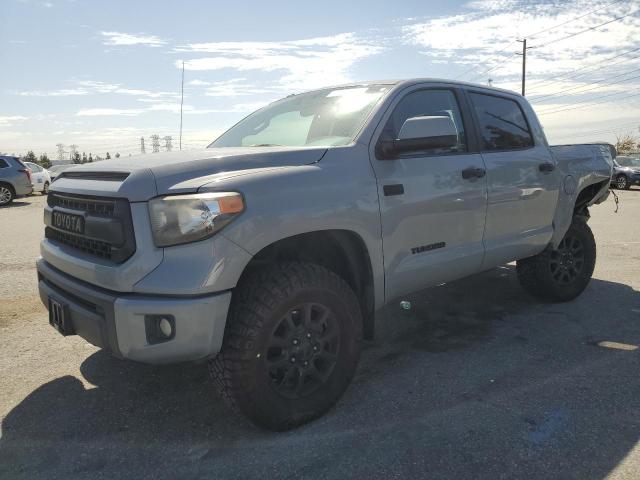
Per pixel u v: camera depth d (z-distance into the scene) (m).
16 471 2.54
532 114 4.80
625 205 16.55
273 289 2.68
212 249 2.49
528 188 4.39
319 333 2.94
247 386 2.66
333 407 3.11
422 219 3.48
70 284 2.84
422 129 3.26
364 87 3.77
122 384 3.47
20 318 4.79
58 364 3.78
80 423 2.98
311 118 3.70
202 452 2.68
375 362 3.81
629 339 4.19
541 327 4.50
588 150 5.33
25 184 17.59
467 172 3.80
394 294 3.39
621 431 2.81
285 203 2.71
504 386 3.37
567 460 2.55
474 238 3.93
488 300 5.32
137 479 2.47
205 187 2.53
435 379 3.50
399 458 2.59
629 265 6.95
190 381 3.51
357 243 3.18
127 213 2.55
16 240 9.40
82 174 3.06
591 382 3.41
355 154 3.16
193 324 2.47
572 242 5.15
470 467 2.50
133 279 2.51
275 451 2.68
